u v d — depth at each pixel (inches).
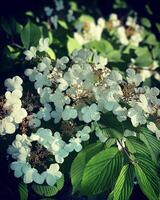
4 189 16.7
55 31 25.8
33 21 27.2
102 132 15.2
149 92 16.2
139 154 15.3
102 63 17.8
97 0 37.7
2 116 15.7
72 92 16.0
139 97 15.6
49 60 16.7
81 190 14.6
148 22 33.6
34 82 17.7
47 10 29.7
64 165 15.9
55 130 16.2
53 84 16.5
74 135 16.0
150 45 31.2
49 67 16.6
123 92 16.0
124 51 28.1
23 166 15.3
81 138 15.5
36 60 17.8
